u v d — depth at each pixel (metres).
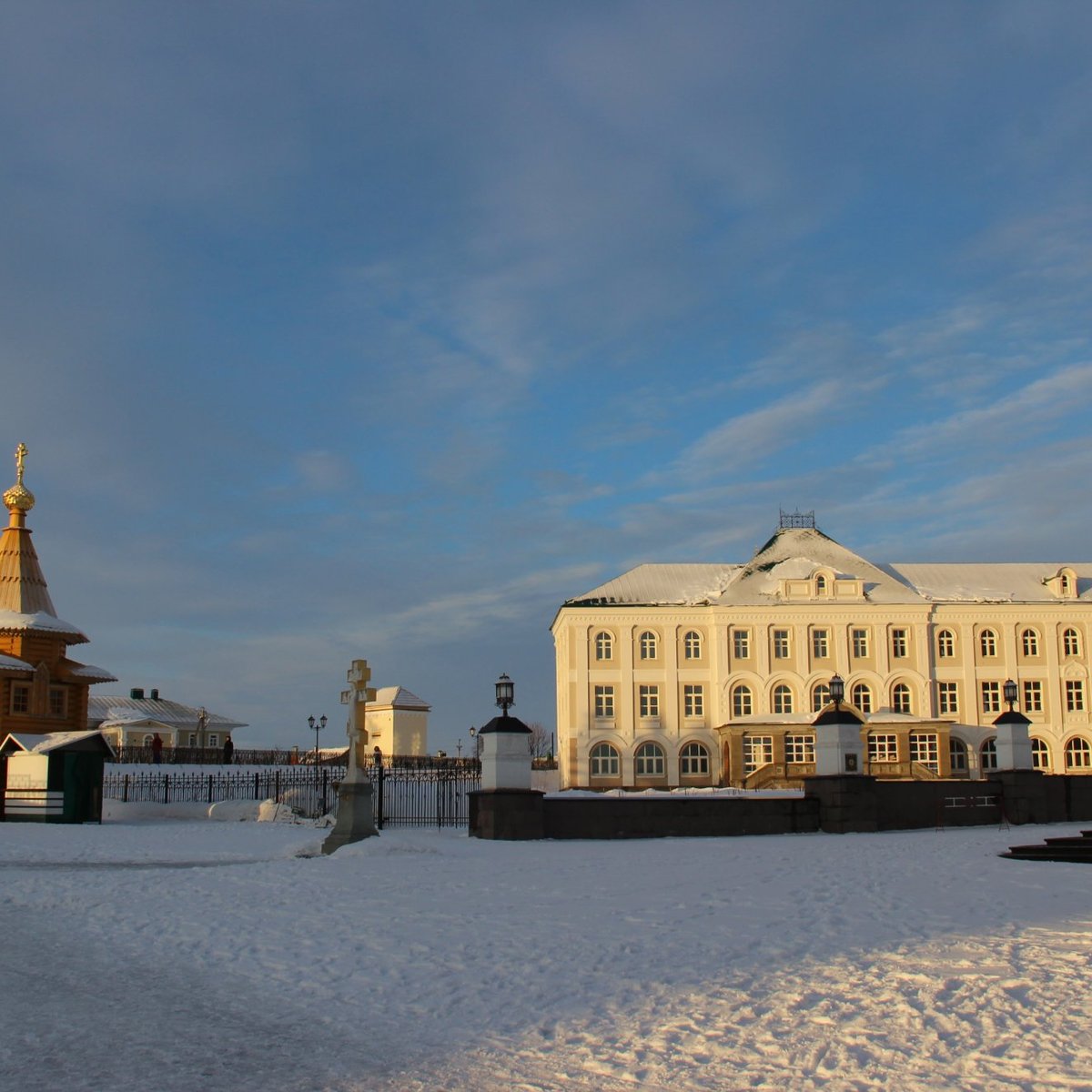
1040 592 80.75
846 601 77.50
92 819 45.28
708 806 33.72
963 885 20.75
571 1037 11.12
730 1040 10.88
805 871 23.20
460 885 21.75
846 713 35.38
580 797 33.44
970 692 78.06
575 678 77.50
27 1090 9.71
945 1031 11.00
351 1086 9.85
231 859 29.47
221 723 113.69
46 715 62.50
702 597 79.25
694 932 16.09
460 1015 12.08
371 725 119.38
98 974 14.56
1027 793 37.31
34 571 64.94
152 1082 9.95
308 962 14.86
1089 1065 9.94
